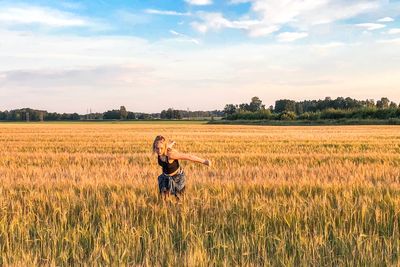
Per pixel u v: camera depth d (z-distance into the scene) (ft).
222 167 48.98
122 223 20.88
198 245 17.79
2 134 155.33
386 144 91.71
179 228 20.81
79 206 24.84
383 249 17.51
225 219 21.42
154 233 19.72
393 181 33.88
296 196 25.84
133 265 16.01
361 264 16.07
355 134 142.31
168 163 24.89
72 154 69.51
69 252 18.04
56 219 22.79
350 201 24.35
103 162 56.85
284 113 396.98
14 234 19.90
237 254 17.25
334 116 358.23
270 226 20.72
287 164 51.60
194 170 42.34
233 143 97.96
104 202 25.09
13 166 51.24
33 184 32.32
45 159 61.87
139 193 28.55
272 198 26.37
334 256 17.19
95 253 17.11
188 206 23.48
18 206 23.91
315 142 99.76
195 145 92.27
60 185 31.65
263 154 65.98
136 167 46.93
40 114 626.23
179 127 256.32
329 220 21.01
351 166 44.96
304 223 21.17
